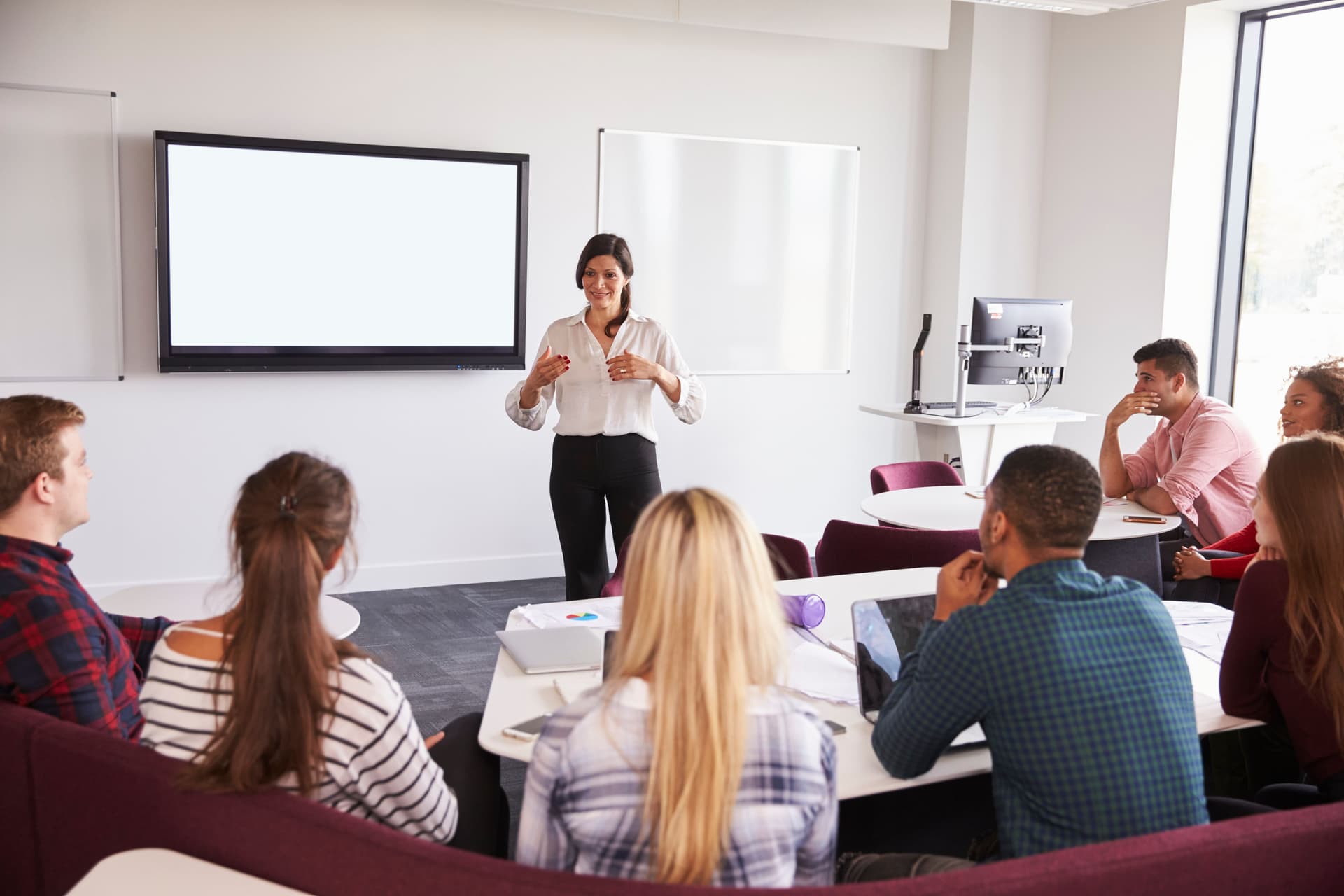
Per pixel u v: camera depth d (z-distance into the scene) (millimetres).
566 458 3969
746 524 1315
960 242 5844
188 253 4566
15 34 4262
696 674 1242
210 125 4570
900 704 1697
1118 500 3945
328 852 1351
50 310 4434
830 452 6008
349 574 1572
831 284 5863
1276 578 1964
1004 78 5812
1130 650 1609
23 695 1732
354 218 4820
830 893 1192
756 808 1258
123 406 4594
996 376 4945
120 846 1536
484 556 5297
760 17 5117
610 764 1258
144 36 4434
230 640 1459
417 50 4852
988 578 1820
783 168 5641
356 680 1486
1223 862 1343
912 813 2270
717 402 5691
